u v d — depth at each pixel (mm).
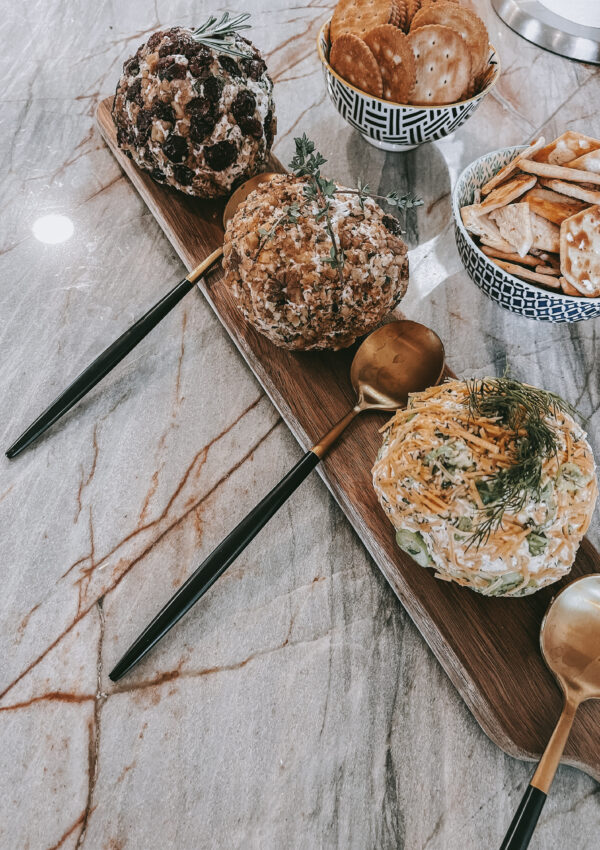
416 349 642
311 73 928
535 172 683
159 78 654
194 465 629
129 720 520
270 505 563
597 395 712
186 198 750
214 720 525
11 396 646
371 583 587
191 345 693
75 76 877
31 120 831
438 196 830
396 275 604
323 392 643
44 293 708
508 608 550
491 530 480
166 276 735
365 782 513
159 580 575
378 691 544
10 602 556
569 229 644
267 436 650
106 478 615
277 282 575
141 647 524
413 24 710
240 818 497
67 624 551
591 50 978
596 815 519
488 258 670
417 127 745
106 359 632
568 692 499
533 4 1005
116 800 496
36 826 484
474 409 505
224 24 690
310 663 550
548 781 454
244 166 700
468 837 501
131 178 771
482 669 524
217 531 600
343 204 606
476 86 752
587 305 651
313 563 591
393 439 530
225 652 549
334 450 609
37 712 517
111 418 644
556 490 491
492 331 740
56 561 575
